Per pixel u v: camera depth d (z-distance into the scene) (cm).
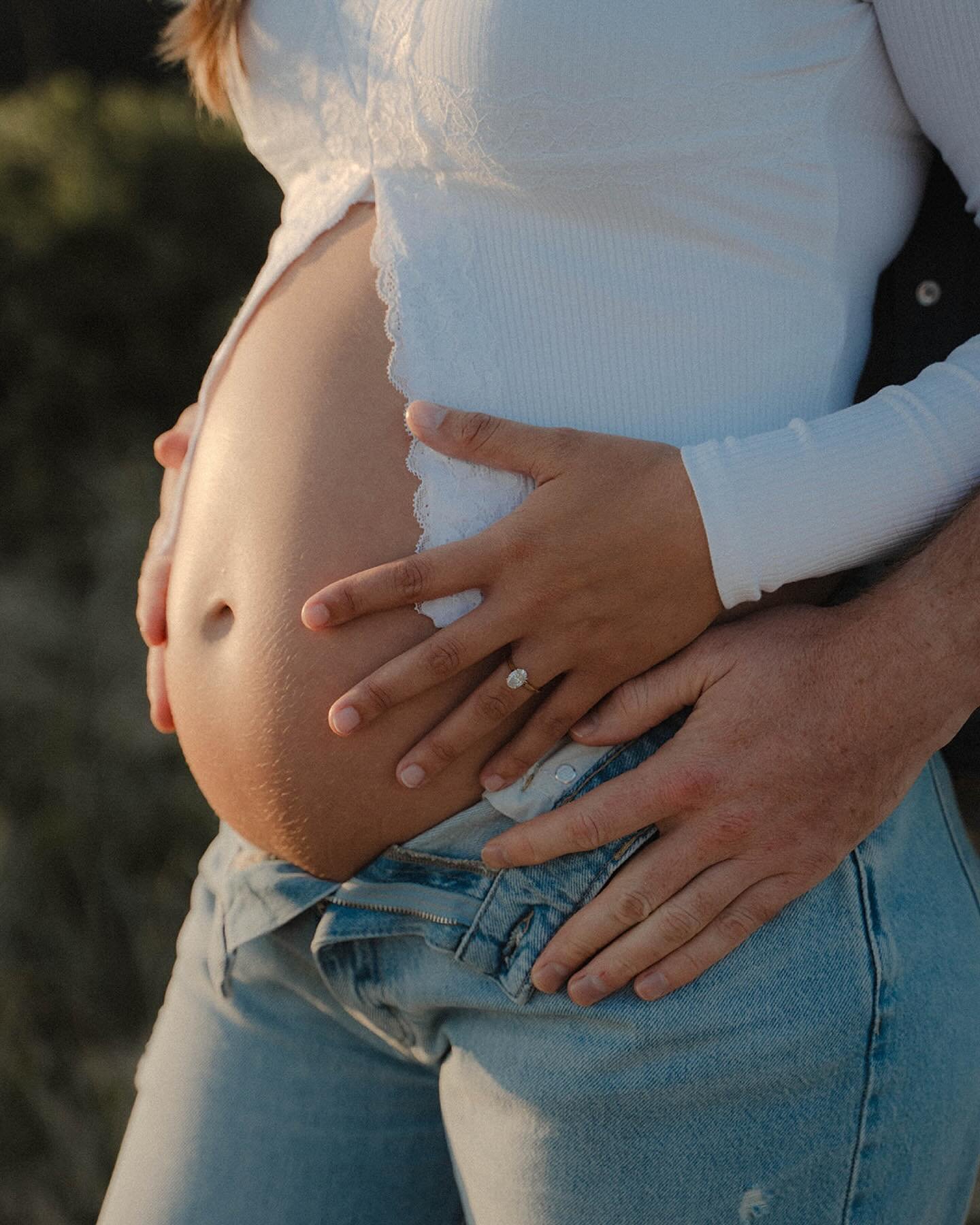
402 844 97
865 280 104
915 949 93
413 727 94
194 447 111
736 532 89
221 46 111
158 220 366
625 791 89
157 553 120
